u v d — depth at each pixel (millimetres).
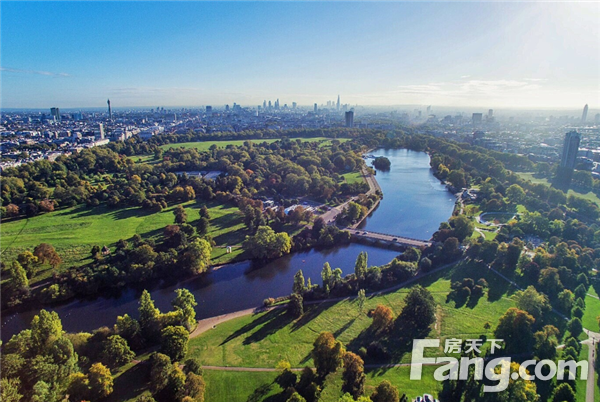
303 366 139750
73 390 117812
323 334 135250
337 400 122750
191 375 122438
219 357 144875
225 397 124625
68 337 142500
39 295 193625
